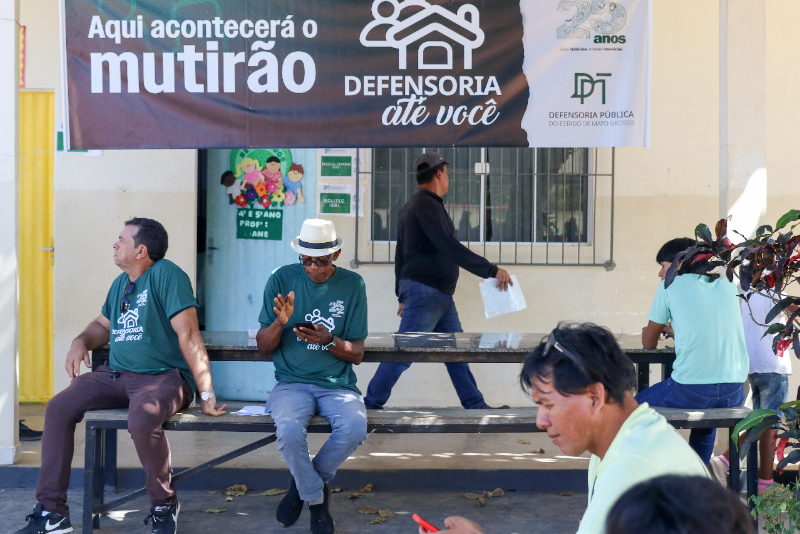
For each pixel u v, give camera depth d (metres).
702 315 3.90
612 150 6.20
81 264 6.07
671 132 6.20
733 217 4.60
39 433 5.45
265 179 6.27
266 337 3.92
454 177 6.32
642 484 1.13
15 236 4.64
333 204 6.24
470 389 5.51
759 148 4.57
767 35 6.09
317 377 3.97
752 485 3.79
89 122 4.47
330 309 4.02
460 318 6.25
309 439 5.65
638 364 4.85
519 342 4.49
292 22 4.46
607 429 1.85
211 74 4.47
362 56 4.49
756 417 3.18
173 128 4.49
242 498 4.49
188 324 3.90
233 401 6.43
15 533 3.66
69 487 4.60
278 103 4.50
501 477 4.68
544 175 6.31
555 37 4.48
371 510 4.27
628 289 6.26
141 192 6.08
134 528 4.02
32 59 6.07
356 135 4.52
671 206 6.23
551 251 6.29
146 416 3.66
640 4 4.48
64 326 6.08
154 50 4.45
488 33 4.49
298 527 4.06
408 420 3.87
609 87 4.50
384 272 6.25
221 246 6.34
